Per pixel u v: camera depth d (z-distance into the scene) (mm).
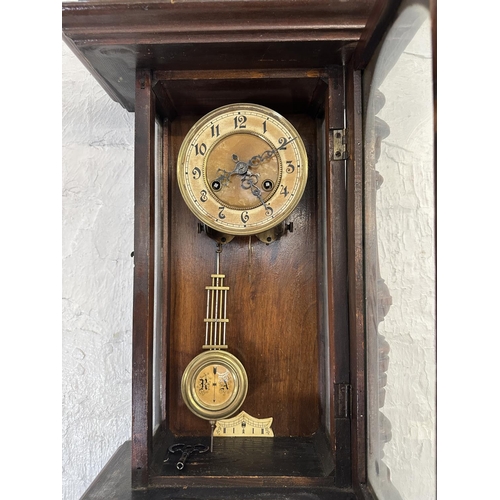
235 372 1426
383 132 1052
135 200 1301
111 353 1773
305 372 1545
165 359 1505
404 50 884
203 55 1261
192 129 1375
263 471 1293
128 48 1221
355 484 1219
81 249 1775
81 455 1767
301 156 1370
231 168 1381
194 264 1570
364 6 1125
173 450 1411
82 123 1802
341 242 1310
